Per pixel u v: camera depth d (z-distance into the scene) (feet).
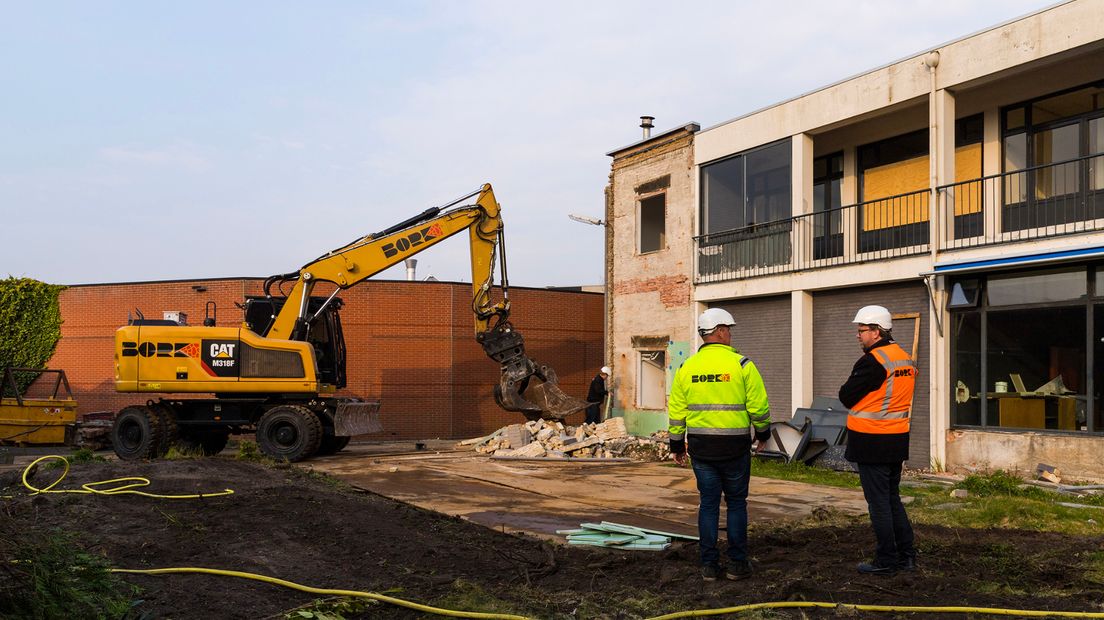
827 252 55.77
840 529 24.90
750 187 57.52
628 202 68.33
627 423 67.26
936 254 44.65
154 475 31.58
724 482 19.35
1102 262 38.99
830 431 46.29
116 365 52.19
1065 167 43.29
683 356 61.98
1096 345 39.04
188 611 16.71
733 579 19.03
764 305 56.75
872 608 16.25
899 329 47.75
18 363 78.18
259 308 55.47
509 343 55.11
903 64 47.21
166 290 78.33
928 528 25.62
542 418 59.00
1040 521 26.68
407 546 22.97
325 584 19.08
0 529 17.29
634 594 18.07
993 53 42.70
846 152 55.31
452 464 48.08
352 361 75.66
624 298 68.44
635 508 30.83
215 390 51.47
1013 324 42.42
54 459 41.83
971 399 44.04
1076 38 39.27
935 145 45.09
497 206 56.18
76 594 15.43
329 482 37.58
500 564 21.30
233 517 25.35
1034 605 16.24
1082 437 38.91
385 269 54.60
